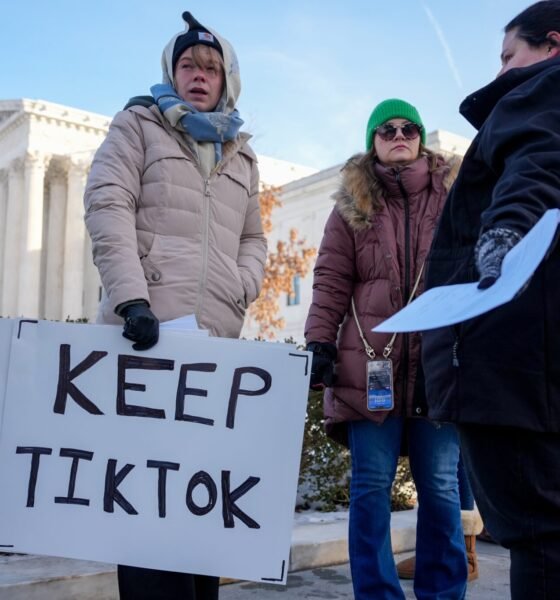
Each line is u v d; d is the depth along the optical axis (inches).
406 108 131.7
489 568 169.8
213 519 96.2
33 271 1574.8
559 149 66.8
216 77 115.6
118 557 95.0
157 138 110.1
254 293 120.3
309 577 156.4
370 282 130.4
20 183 1664.6
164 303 105.1
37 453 96.9
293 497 96.8
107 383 98.4
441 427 123.8
